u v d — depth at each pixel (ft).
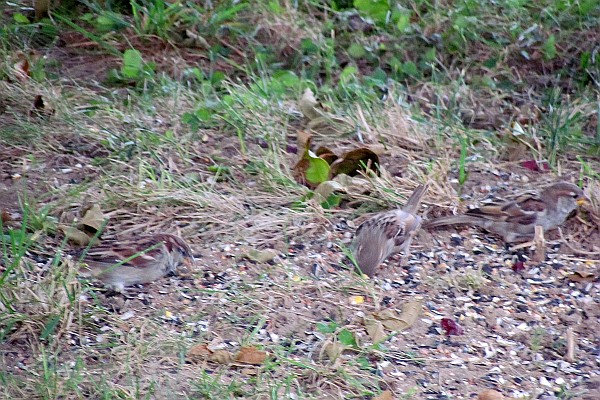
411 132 43.70
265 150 42.19
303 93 47.16
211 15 52.60
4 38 50.62
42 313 30.76
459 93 47.73
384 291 33.94
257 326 31.17
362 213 38.27
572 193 37.01
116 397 27.76
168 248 33.50
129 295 32.76
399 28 52.42
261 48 51.42
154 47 51.60
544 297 34.22
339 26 53.67
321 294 33.37
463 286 34.50
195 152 41.98
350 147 42.80
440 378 29.71
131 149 41.27
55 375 27.94
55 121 43.50
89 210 36.11
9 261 33.83
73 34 52.49
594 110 46.55
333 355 29.89
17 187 38.86
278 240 36.42
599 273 35.45
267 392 28.27
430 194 39.45
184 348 30.01
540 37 51.72
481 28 52.49
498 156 43.16
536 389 29.43
